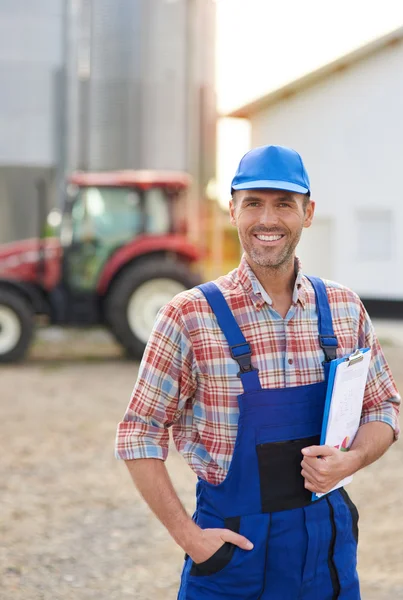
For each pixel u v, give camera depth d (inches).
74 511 172.2
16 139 507.8
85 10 502.6
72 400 286.2
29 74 509.7
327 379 72.3
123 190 357.7
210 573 70.7
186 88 481.4
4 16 505.0
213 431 71.0
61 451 219.5
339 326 74.6
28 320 356.2
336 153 517.3
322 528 71.9
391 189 500.7
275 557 70.6
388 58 495.5
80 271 355.9
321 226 531.5
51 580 136.3
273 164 71.4
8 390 304.2
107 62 501.4
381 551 149.4
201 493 73.0
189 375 71.7
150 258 363.6
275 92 518.3
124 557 147.4
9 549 150.2
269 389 70.6
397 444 225.9
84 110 506.9
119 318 351.6
